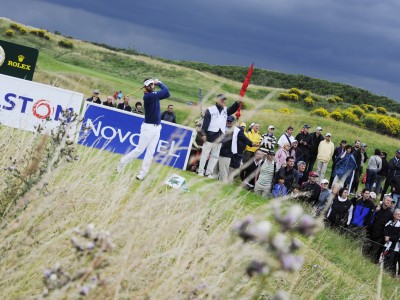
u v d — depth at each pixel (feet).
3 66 42.93
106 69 217.56
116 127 41.37
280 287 17.57
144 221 13.01
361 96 241.14
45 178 13.82
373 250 43.42
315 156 65.98
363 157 70.54
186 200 16.65
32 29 234.38
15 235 12.65
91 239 9.44
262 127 106.01
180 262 13.64
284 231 6.42
